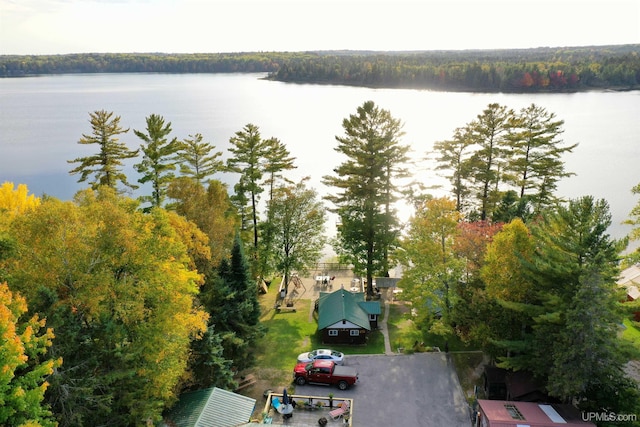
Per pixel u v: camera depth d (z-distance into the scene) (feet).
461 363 117.91
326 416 92.38
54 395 66.69
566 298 88.02
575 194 276.00
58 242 70.64
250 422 81.87
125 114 602.03
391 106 602.44
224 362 100.63
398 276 188.75
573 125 481.87
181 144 159.22
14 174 315.58
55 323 63.77
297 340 130.82
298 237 163.53
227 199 152.25
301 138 456.04
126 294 76.02
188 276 90.48
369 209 149.38
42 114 606.14
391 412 99.55
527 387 96.27
